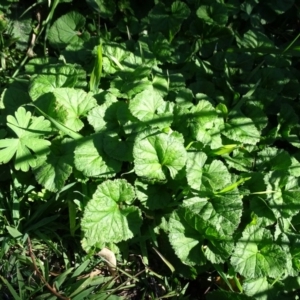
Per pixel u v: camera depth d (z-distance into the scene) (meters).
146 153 0.33
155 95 0.36
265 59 0.44
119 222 0.33
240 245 0.33
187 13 0.44
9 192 0.36
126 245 0.35
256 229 0.33
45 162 0.34
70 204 0.34
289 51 0.43
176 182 0.35
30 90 0.37
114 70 0.40
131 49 0.43
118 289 0.34
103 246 0.33
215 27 0.44
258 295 0.33
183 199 0.35
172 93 0.39
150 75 0.39
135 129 0.35
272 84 0.42
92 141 0.34
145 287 0.35
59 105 0.35
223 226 0.32
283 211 0.34
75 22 0.45
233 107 0.40
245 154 0.38
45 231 0.35
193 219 0.33
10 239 0.34
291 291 0.34
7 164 0.36
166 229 0.34
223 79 0.42
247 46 0.44
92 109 0.35
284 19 0.49
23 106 0.37
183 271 0.35
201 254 0.33
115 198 0.33
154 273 0.35
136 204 0.35
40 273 0.32
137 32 0.45
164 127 0.35
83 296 0.32
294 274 0.33
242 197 0.35
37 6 0.46
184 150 0.34
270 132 0.39
